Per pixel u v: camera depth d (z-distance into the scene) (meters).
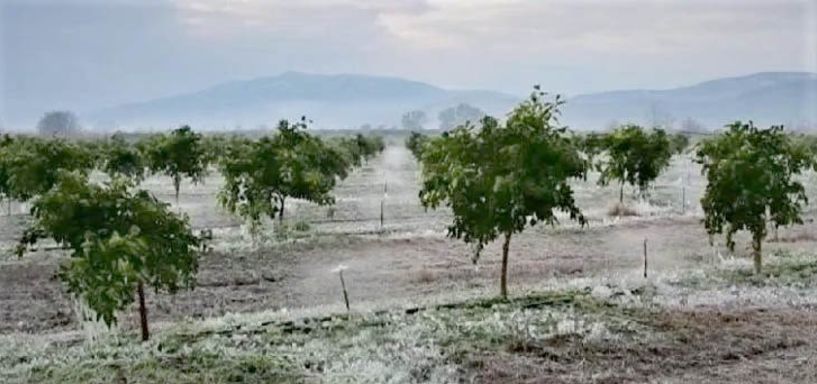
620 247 24.38
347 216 31.03
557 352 11.52
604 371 10.82
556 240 25.19
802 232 25.98
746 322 13.25
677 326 12.88
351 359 11.30
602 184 35.06
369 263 21.91
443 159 15.06
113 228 12.07
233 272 20.47
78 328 15.41
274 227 26.27
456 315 13.76
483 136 14.68
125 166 34.62
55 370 10.86
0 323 15.98
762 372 10.80
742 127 18.12
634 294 15.66
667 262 22.02
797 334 12.55
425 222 29.22
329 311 15.22
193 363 10.92
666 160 35.22
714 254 22.31
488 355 11.38
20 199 26.94
